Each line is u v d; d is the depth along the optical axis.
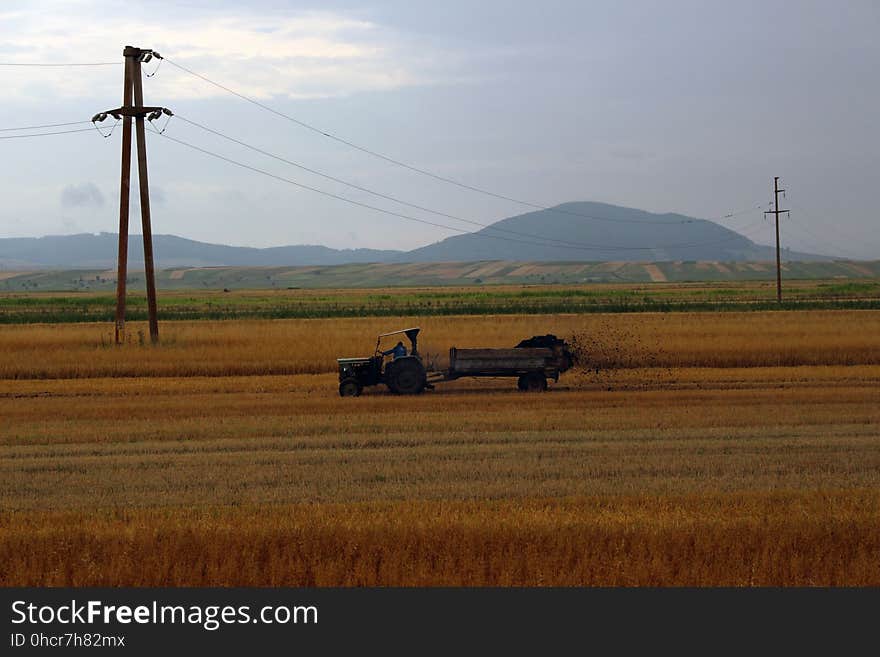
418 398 45.69
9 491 25.61
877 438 33.31
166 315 124.62
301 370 59.53
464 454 30.70
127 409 42.59
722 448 31.42
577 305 132.75
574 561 18.91
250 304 176.38
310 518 21.23
